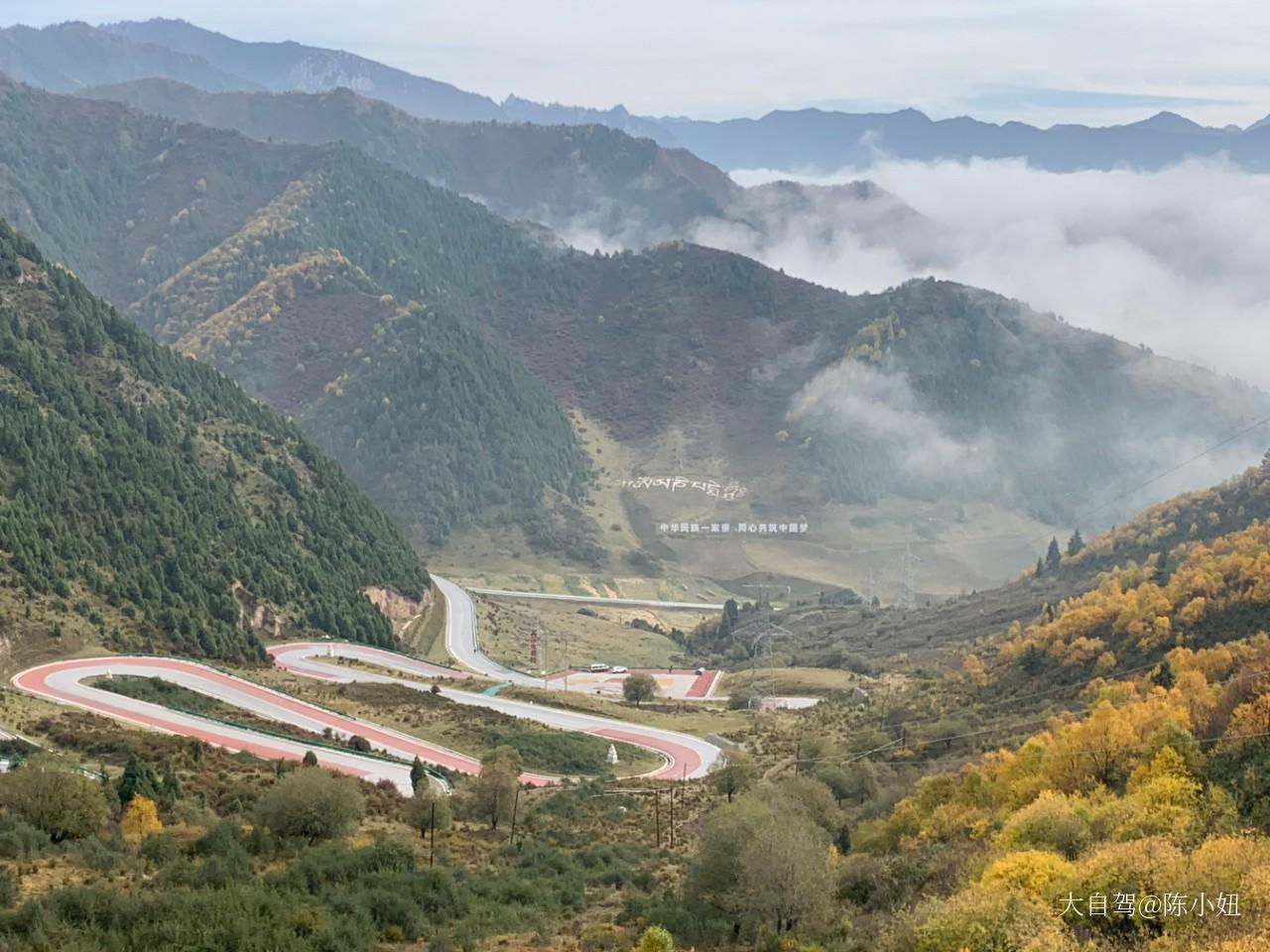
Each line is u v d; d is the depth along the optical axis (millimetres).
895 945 67688
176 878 78562
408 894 80688
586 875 98062
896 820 105188
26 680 167750
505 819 119375
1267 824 81125
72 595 197500
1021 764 106938
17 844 81062
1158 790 87688
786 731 199500
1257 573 164625
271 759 141750
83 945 62781
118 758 126000
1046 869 69875
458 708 198500
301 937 68562
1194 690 112125
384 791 126812
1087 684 163625
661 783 153625
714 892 81125
